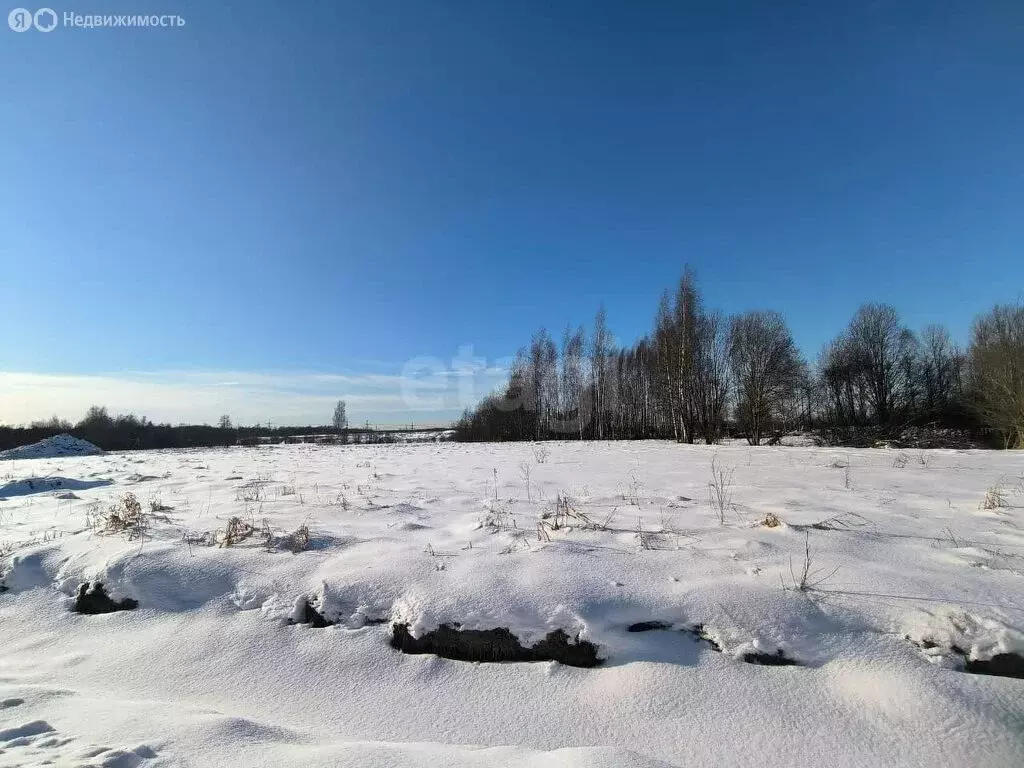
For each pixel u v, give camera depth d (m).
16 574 4.98
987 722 2.78
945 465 10.46
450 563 4.46
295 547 5.06
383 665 3.63
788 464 11.45
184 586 4.57
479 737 3.00
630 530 5.23
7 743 2.59
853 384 42.16
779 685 3.15
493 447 22.42
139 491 9.53
